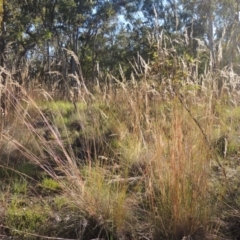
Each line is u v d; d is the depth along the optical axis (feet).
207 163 11.15
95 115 16.05
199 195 10.53
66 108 23.03
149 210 11.27
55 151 15.14
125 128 15.75
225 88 13.47
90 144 14.46
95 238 10.44
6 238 10.32
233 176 12.62
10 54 44.04
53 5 68.28
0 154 15.15
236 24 13.57
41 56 34.91
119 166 12.94
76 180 11.54
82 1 76.38
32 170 14.44
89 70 83.87
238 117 15.16
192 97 13.17
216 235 10.37
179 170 10.43
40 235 10.34
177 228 10.30
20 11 57.88
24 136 15.79
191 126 11.93
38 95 21.04
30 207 11.63
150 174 11.41
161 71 13.71
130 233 10.56
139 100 13.55
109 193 11.31
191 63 13.87
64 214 11.23
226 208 11.27
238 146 14.64
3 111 16.31
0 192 12.35
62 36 72.38
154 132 11.85
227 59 13.24
